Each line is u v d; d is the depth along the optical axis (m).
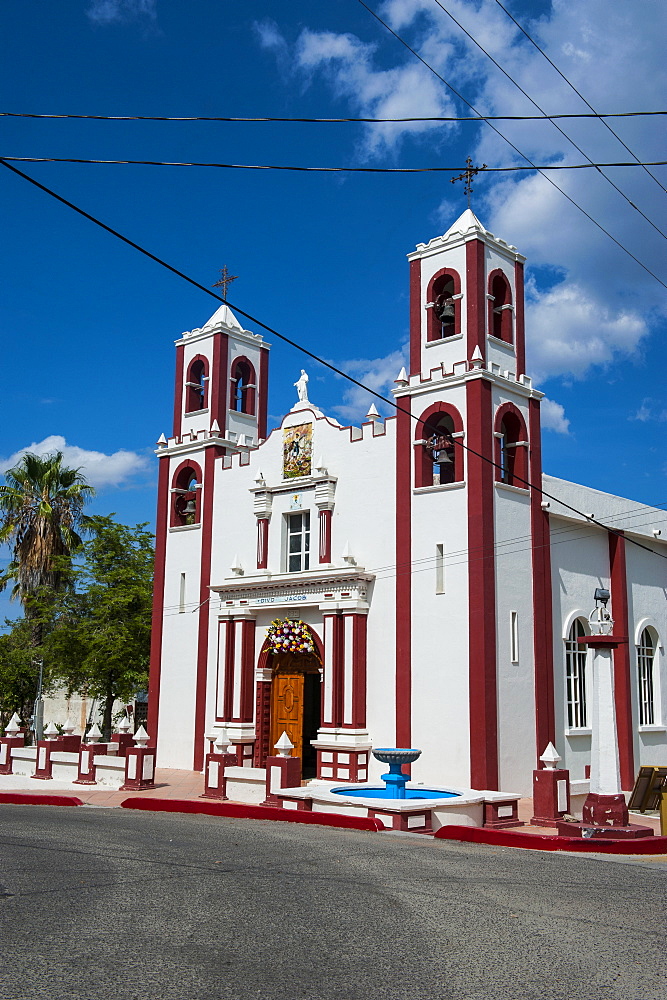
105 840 15.41
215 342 34.25
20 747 30.83
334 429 29.09
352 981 7.71
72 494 41.47
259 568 30.05
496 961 8.38
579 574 28.70
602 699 17.34
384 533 27.12
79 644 37.59
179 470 34.12
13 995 7.11
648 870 13.64
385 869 12.78
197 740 31.14
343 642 27.06
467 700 24.41
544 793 20.12
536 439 27.50
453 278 27.12
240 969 7.94
